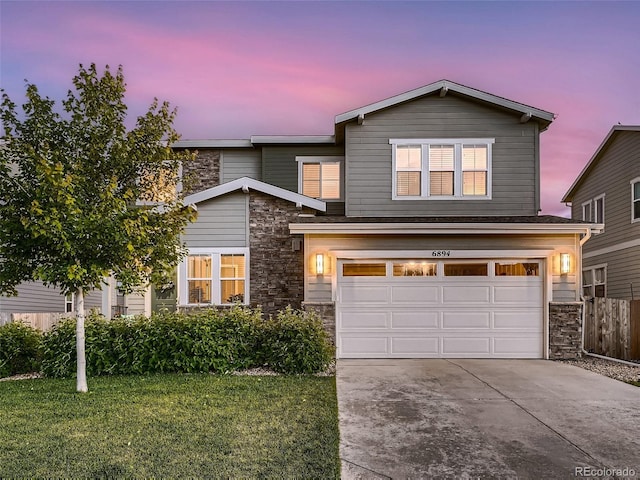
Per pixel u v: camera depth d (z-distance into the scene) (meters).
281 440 5.00
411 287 10.83
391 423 5.82
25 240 7.15
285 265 12.07
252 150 15.05
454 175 12.58
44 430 5.33
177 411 6.08
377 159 12.66
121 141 7.58
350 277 10.87
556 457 4.79
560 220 11.18
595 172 19.19
